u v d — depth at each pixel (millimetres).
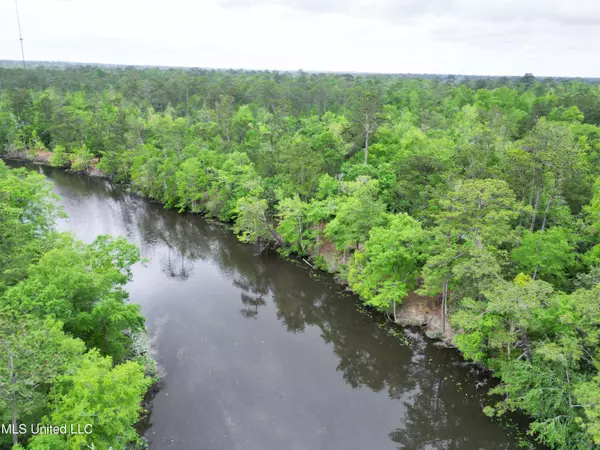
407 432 35062
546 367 31625
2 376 21078
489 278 36250
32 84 166875
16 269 34188
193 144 89750
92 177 105688
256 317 51125
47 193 54062
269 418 35750
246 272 62750
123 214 83375
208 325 48594
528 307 31266
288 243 68000
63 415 24016
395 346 45594
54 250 35500
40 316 30000
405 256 45062
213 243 72625
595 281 35969
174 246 71062
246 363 42500
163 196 88562
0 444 23797
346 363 43531
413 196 60250
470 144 70250
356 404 38000
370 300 47750
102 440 25516
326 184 65188
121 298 37656
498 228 39812
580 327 30203
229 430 34219
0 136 116875
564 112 98250
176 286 57719
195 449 32312
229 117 110062
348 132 80812
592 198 51531
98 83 169250
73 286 32188
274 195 73000
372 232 48688
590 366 31953
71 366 25391
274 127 100875
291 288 58219
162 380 39188
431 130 95688
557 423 30391
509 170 52000
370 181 60750
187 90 148625
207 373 40625
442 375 41156
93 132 113812
